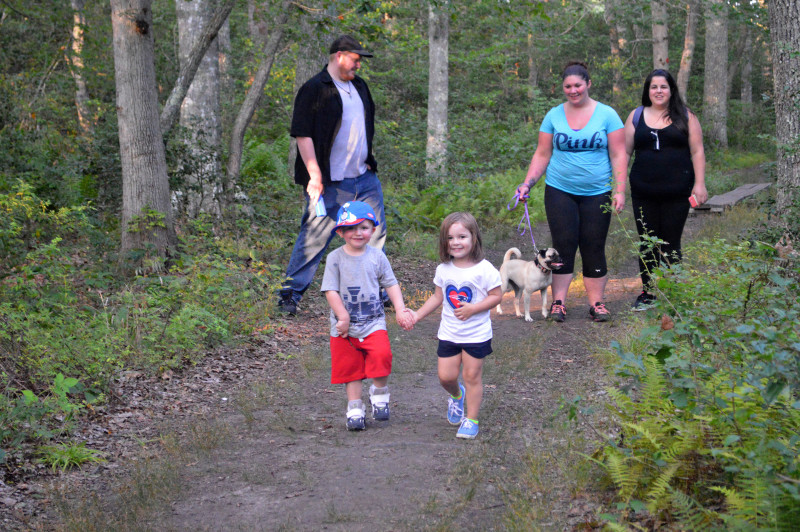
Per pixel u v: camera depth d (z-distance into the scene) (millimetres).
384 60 26703
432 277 9664
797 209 5965
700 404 3086
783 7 6496
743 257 5070
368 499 3289
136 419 4684
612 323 6535
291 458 3898
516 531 2844
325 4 9320
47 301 5961
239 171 10922
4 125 13805
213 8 12125
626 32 32875
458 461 3680
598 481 3213
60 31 17688
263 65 10734
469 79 30375
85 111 16875
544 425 4094
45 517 3334
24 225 7672
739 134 30609
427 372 5680
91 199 10586
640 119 6871
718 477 2977
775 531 2316
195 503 3373
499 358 5746
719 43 26281
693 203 6707
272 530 3047
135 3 8227
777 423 2906
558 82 34656
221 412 4824
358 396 4379
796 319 3299
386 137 17078
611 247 10484
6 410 4227
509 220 13562
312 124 6938
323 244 7348
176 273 8195
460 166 16094
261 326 6824
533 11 10359
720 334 3576
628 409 3348
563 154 6793
